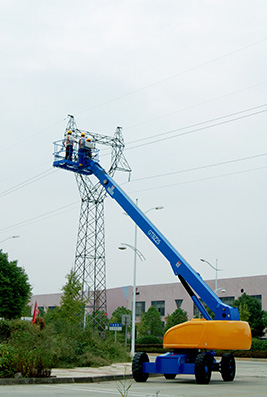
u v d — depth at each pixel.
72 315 39.94
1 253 50.53
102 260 42.25
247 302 61.06
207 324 16.03
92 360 23.34
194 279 17.12
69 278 41.25
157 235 18.31
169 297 85.19
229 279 76.12
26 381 15.32
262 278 71.62
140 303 90.31
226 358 17.83
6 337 21.95
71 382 16.47
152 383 16.59
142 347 53.56
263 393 13.32
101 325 40.59
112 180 21.39
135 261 39.62
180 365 16.41
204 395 12.38
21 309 49.62
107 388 14.37
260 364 35.28
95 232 42.22
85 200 41.41
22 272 50.75
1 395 11.45
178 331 16.48
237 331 16.00
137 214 19.33
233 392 13.42
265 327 60.59
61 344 22.81
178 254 17.77
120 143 39.81
